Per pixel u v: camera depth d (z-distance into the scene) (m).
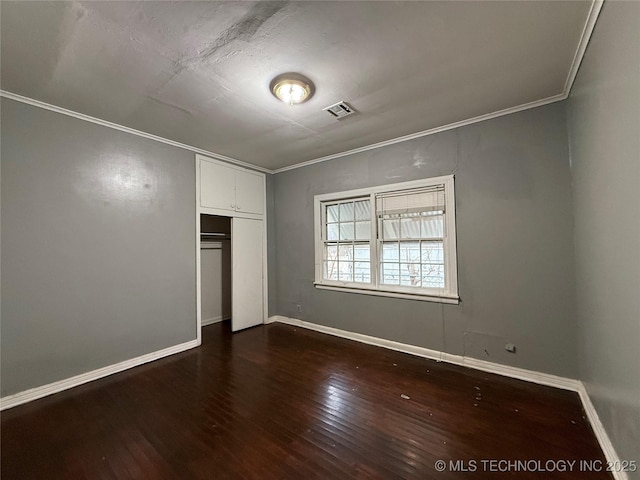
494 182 2.71
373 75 2.08
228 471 1.55
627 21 1.14
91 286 2.70
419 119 2.83
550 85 2.22
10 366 2.25
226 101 2.43
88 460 1.64
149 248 3.13
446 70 2.03
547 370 2.45
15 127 2.30
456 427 1.89
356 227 3.81
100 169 2.78
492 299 2.72
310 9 1.48
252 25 1.59
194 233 3.58
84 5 1.42
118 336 2.87
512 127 2.61
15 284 2.28
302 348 3.43
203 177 3.71
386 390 2.39
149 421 2.00
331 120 2.82
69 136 2.59
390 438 1.79
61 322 2.51
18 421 2.02
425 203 3.18
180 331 3.38
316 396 2.31
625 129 1.19
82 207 2.66
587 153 1.81
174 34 1.64
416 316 3.20
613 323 1.45
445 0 1.43
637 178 1.10
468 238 2.86
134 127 2.95
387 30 1.64
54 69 1.95
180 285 3.41
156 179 3.22
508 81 2.17
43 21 1.52
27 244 2.35
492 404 2.15
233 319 4.10
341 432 1.86
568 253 2.35
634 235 1.17
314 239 4.19
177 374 2.75
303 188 4.34
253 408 2.15
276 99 2.40
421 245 3.22
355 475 1.51
